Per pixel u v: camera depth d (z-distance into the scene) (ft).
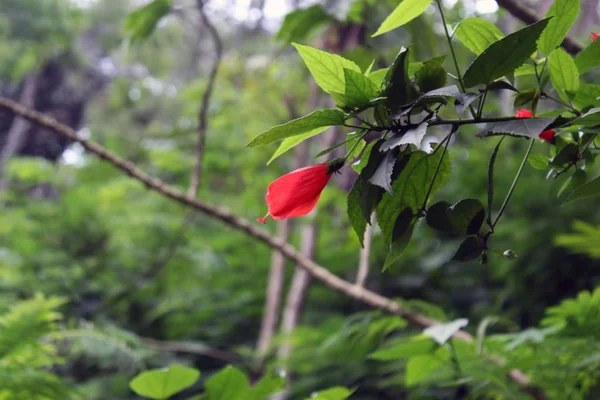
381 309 5.82
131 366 7.48
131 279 10.20
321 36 7.65
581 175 3.48
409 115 3.13
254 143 3.11
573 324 4.75
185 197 6.44
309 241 8.84
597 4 12.30
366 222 3.21
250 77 10.95
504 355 4.87
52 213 10.61
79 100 21.35
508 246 9.09
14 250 10.22
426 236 10.14
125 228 10.52
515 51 3.12
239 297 10.56
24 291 9.24
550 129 3.26
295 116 10.44
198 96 10.84
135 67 22.72
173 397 9.55
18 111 6.15
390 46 5.90
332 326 8.45
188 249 10.30
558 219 8.77
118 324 9.89
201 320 10.70
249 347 9.82
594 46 3.55
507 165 9.46
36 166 11.45
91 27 22.02
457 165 10.07
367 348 7.73
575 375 4.77
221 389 4.50
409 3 3.29
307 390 8.95
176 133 10.32
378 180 3.05
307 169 3.23
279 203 3.23
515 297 9.15
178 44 21.91
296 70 10.57
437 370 5.38
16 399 5.31
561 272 8.75
